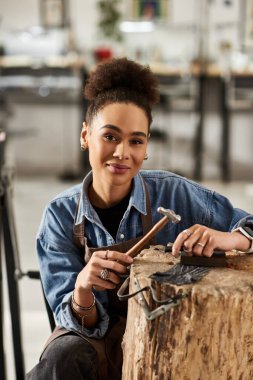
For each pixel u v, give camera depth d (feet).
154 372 3.68
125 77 4.47
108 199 4.75
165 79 20.58
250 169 22.84
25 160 23.13
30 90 21.25
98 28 22.18
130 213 4.83
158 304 3.61
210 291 3.51
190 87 20.63
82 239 4.83
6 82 20.86
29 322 9.23
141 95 4.45
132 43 22.35
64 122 22.93
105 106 4.40
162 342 3.63
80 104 21.93
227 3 22.04
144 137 4.43
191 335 3.57
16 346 6.12
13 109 22.86
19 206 17.10
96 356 4.49
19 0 22.36
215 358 3.61
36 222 15.29
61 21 22.41
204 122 22.54
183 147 22.82
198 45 22.25
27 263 12.05
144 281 3.68
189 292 3.53
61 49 22.31
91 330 4.57
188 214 5.03
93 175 4.73
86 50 22.61
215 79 22.21
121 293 4.00
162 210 4.02
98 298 4.81
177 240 4.09
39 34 22.33
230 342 3.60
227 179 22.22
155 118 22.58
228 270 3.92
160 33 22.29
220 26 22.17
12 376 7.34
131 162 4.43
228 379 3.67
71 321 4.48
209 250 4.10
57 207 4.93
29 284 10.90
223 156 22.24
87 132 4.66
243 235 4.33
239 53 21.99
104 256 4.09
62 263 4.81
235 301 3.51
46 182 21.34
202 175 22.90
